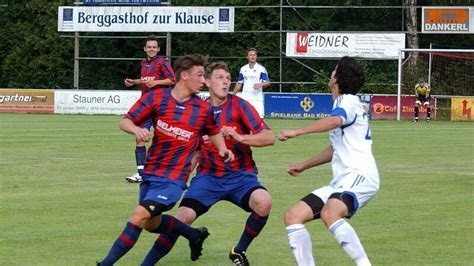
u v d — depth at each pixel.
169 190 13.55
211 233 17.69
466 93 76.38
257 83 39.59
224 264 15.11
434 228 18.38
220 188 14.79
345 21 86.12
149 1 74.00
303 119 65.38
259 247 16.41
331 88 13.57
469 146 38.50
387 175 27.38
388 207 21.03
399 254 15.87
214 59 85.19
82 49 87.69
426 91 63.62
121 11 74.38
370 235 17.58
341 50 71.88
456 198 22.58
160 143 13.78
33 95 71.81
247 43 84.12
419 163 30.94
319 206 13.06
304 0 85.38
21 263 14.80
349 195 12.88
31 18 90.12
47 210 20.11
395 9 84.25
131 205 20.95
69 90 71.06
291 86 83.25
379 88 75.94
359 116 13.10
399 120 65.25
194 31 73.62
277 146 37.75
